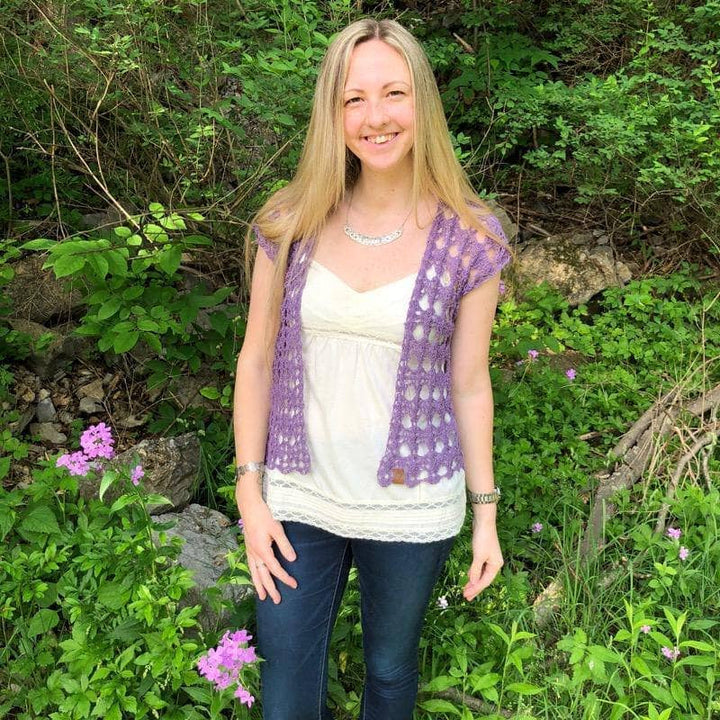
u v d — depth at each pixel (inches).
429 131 64.5
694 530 109.6
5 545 97.4
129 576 87.7
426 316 64.1
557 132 176.1
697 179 146.2
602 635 98.6
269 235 70.6
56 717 81.2
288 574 71.1
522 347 140.0
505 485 116.1
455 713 87.2
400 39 63.8
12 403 125.0
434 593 100.7
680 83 154.2
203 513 114.1
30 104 136.6
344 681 93.9
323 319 65.9
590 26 182.2
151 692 82.5
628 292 164.9
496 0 173.9
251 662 72.0
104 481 86.4
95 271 106.0
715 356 148.6
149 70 126.6
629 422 136.7
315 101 66.3
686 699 86.9
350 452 66.8
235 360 127.3
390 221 67.2
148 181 135.9
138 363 136.6
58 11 125.0
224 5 133.3
